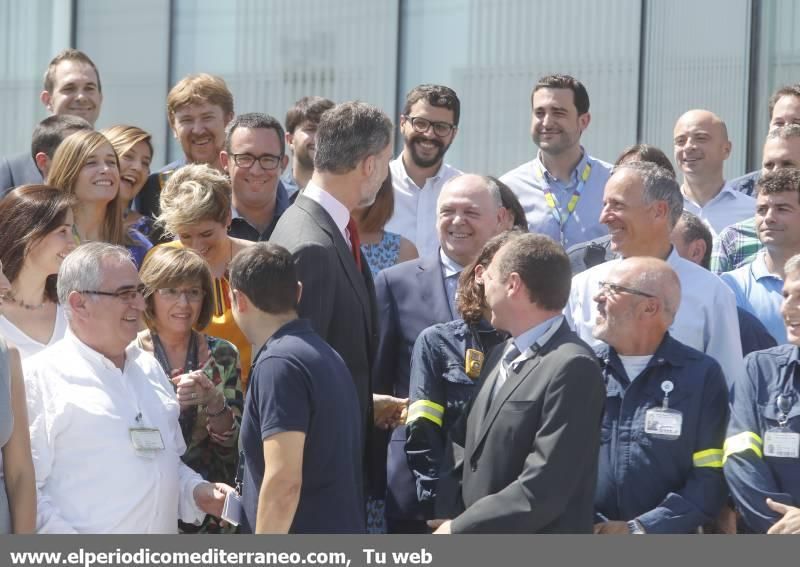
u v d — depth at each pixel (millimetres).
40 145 23031
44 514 16016
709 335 19984
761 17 32156
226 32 34406
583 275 20500
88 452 16344
